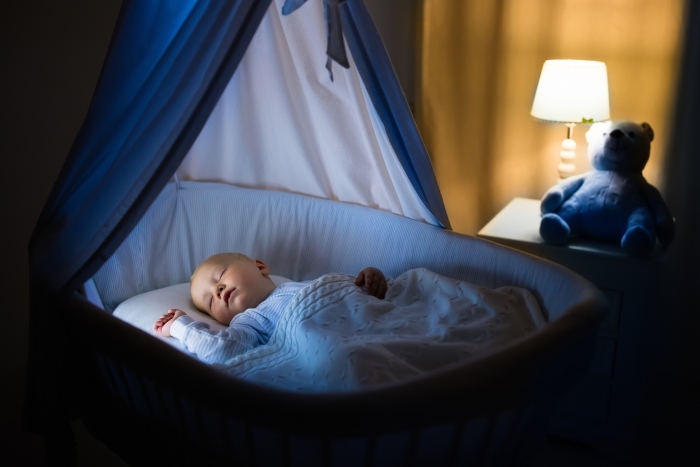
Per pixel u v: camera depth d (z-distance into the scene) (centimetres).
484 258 175
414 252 193
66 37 195
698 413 230
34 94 192
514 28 262
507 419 127
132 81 150
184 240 223
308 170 221
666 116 242
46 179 200
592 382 208
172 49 139
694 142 239
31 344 160
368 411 98
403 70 296
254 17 129
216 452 130
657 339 259
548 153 270
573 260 210
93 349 152
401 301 171
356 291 167
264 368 147
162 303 198
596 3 244
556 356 118
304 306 162
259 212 228
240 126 222
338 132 199
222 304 196
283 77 204
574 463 203
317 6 175
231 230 229
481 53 271
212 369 113
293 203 223
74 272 149
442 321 153
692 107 237
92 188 158
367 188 210
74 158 152
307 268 222
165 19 146
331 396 100
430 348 136
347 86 186
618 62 246
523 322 152
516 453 139
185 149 137
